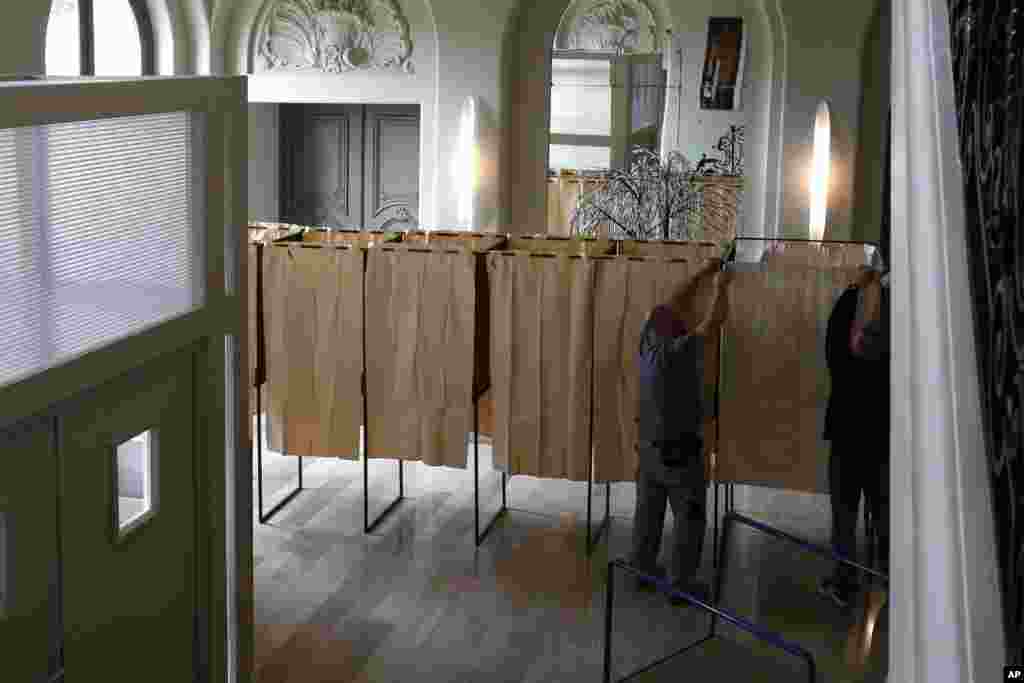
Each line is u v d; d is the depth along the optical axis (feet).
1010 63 2.82
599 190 33.47
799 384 23.08
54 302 12.81
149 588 15.46
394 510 27.40
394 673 19.94
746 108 32.45
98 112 13.24
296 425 25.66
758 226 32.83
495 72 33.76
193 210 15.88
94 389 13.85
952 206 3.32
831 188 32.71
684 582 22.39
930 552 2.77
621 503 28.02
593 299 23.89
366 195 43.68
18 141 12.02
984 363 2.93
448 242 27.84
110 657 14.53
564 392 24.38
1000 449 2.72
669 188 32.91
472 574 23.90
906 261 3.57
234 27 35.24
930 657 2.64
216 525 17.03
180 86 15.10
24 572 12.76
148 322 14.87
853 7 31.89
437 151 34.78
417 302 24.66
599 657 20.38
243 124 16.97
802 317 22.81
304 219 44.09
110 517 14.42
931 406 2.99
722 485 28.27
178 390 15.94
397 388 25.16
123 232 14.16
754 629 15.60
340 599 22.75
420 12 34.42
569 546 25.39
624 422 24.34
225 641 17.60
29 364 12.41
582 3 32.94
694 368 21.50
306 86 35.45
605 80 33.01
